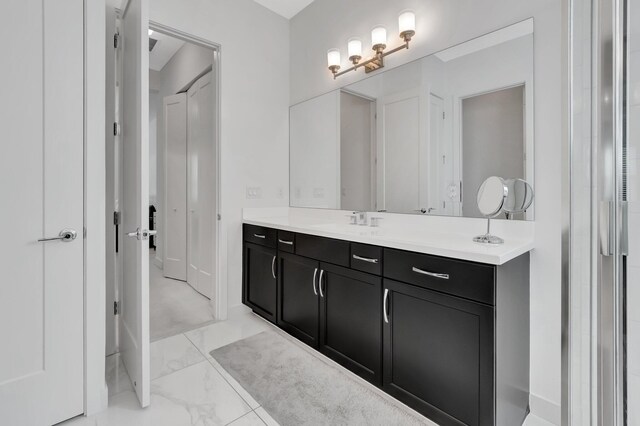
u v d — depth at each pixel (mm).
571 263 823
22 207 1310
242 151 2686
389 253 1537
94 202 1483
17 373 1310
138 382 1553
